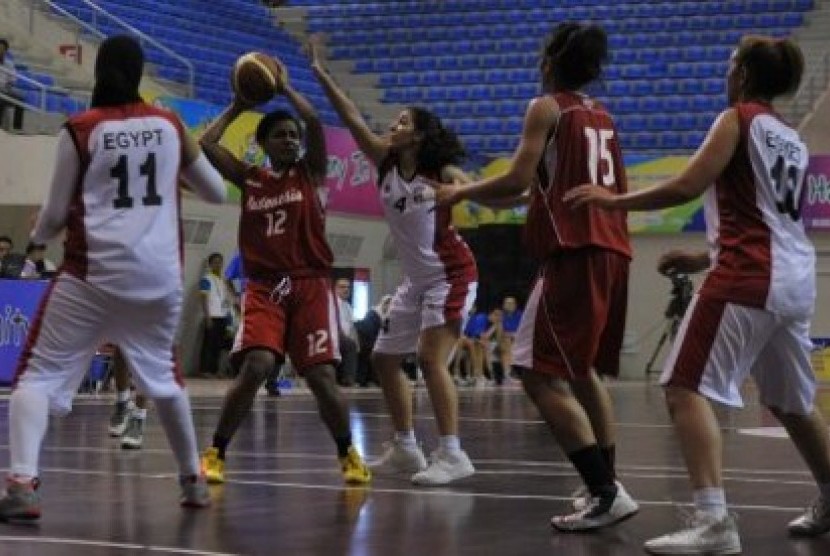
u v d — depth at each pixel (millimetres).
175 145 6582
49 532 6098
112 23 30047
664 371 5934
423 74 34469
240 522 6461
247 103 8156
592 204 5875
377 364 8836
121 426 11344
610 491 6359
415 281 8516
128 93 6566
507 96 33469
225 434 8227
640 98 32125
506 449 10930
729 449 11078
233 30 34156
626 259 6500
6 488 6562
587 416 6734
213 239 23359
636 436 12625
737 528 6398
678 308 26688
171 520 6512
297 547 5750
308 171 8297
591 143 6406
